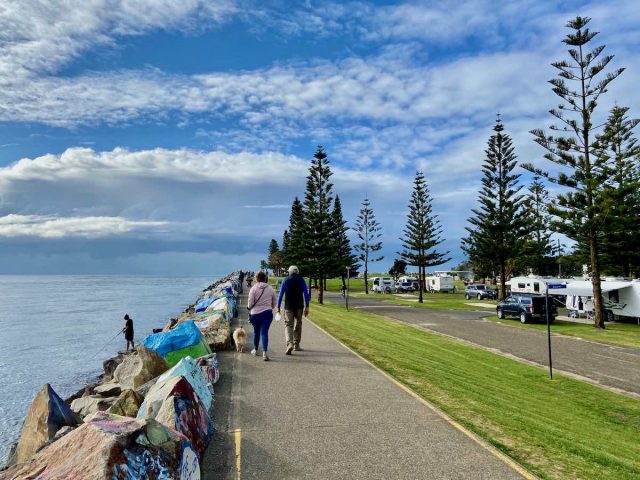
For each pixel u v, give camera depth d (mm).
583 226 27031
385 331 19938
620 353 18250
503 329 25234
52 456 3496
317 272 41375
